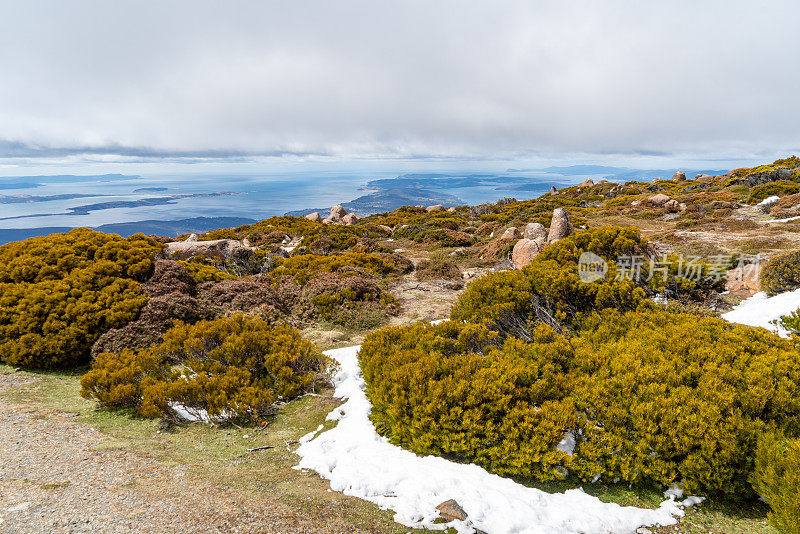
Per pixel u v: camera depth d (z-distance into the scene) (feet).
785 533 9.87
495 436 13.82
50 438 15.08
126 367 19.72
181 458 14.48
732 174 147.33
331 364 22.81
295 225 115.85
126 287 30.19
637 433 13.14
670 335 18.17
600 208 118.21
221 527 9.95
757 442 11.71
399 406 15.23
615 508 11.71
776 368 14.43
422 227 102.47
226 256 56.95
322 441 15.90
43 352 23.35
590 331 21.42
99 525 9.62
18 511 9.98
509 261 58.85
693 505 12.04
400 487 12.66
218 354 22.25
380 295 40.60
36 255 31.45
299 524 10.44
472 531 10.72
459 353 20.24
